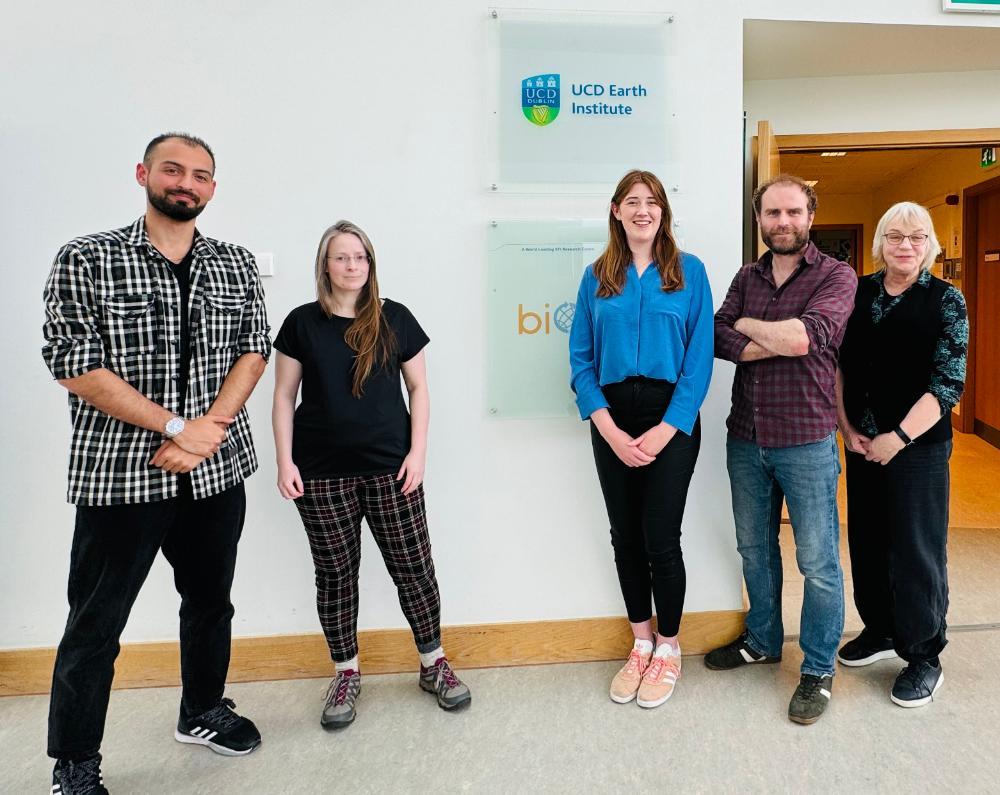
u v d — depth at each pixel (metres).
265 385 2.05
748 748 1.72
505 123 2.05
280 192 2.02
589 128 2.07
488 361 2.10
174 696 2.04
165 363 1.50
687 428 1.78
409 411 2.04
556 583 2.17
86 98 1.96
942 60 2.64
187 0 1.96
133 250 1.48
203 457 1.53
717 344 1.88
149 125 1.98
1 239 1.98
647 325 1.80
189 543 1.66
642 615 2.00
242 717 1.83
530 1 2.03
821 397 1.78
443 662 1.97
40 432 2.03
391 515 1.81
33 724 1.92
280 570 2.11
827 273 1.79
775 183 1.78
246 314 1.64
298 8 1.99
